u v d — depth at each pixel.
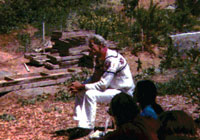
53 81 9.49
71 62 11.45
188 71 8.58
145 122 2.69
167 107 7.17
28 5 18.28
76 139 5.52
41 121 6.71
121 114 2.82
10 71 11.47
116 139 2.67
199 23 18.06
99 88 5.31
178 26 16.95
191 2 19.34
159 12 17.72
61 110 7.37
